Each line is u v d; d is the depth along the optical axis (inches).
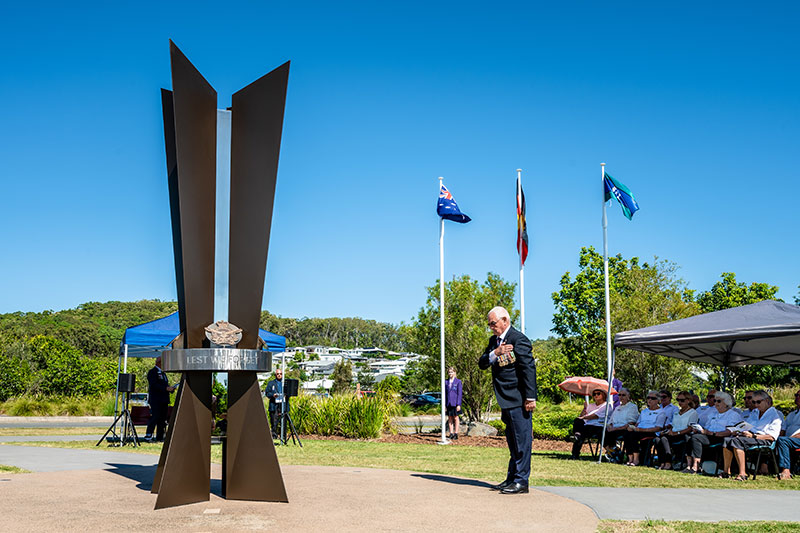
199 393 228.1
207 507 213.9
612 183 633.0
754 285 1222.3
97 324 3405.5
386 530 182.4
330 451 474.9
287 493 244.1
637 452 434.9
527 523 196.9
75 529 177.9
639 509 235.1
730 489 301.6
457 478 297.6
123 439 492.7
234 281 239.8
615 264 961.5
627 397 465.1
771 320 410.3
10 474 295.7
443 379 609.0
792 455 381.7
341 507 216.1
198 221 236.2
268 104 244.7
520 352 256.5
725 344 567.8
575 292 970.1
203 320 235.0
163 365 231.3
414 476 301.4
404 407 1125.1
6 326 2842.0
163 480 212.8
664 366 679.1
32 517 193.2
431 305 810.2
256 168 243.4
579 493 270.5
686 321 451.5
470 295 802.8
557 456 491.5
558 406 1229.7
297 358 4569.4
